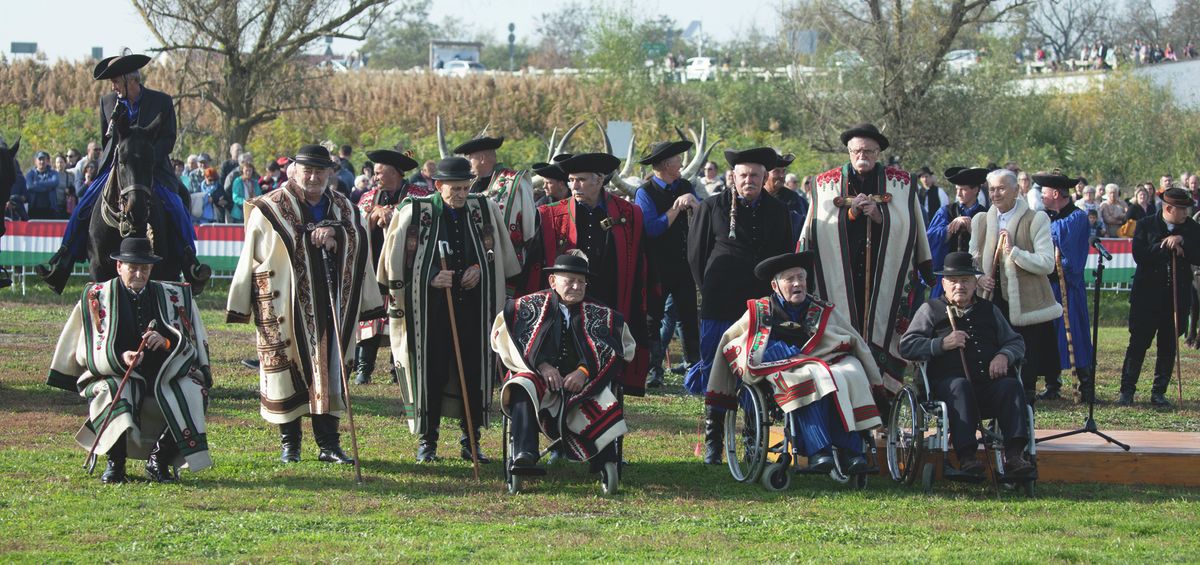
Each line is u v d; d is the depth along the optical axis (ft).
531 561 32.76
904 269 48.26
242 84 145.07
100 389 40.83
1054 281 61.87
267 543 34.12
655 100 216.74
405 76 208.44
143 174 51.90
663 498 40.83
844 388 41.32
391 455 46.65
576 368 41.60
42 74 188.65
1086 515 39.42
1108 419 58.03
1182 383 70.38
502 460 46.29
